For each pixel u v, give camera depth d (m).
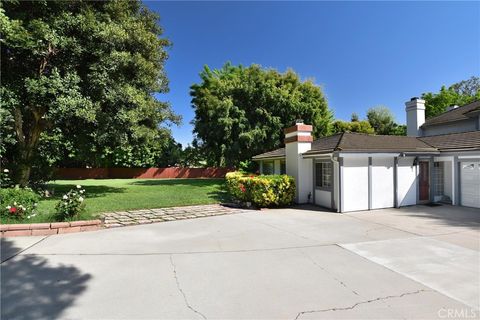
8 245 5.53
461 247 5.66
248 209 10.58
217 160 30.48
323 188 11.22
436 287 3.78
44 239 6.03
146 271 4.31
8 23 8.91
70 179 31.69
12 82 10.72
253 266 4.57
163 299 3.42
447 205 11.55
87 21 11.52
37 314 3.02
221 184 22.14
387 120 41.09
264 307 3.24
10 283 3.80
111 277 4.06
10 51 10.69
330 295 3.55
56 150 17.39
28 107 11.94
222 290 3.68
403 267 4.54
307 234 6.75
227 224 7.87
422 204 11.81
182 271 4.32
